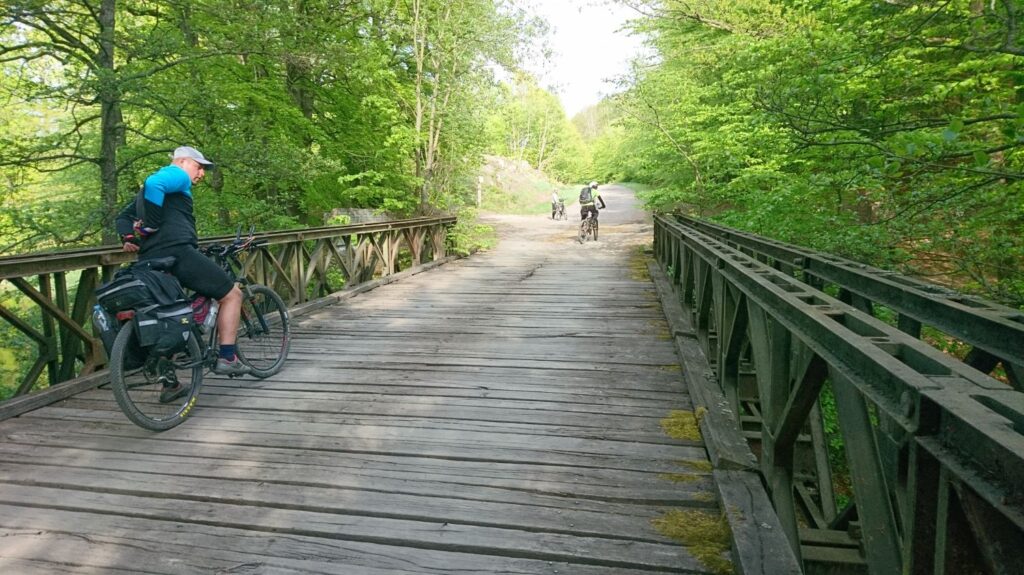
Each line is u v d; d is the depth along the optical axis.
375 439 3.27
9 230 8.88
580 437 3.26
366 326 6.18
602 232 18.41
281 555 2.21
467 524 2.41
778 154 7.12
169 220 3.53
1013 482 0.79
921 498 1.09
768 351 2.65
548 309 6.95
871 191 6.02
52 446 3.21
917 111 5.87
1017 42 4.03
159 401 3.89
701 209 12.26
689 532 2.30
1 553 2.24
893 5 4.39
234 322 3.86
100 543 2.30
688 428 3.33
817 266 3.96
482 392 4.05
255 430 3.42
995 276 6.02
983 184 4.58
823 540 2.95
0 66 9.62
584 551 2.20
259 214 10.30
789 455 2.35
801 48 5.61
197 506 2.57
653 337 5.49
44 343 3.97
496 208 29.44
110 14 8.49
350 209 15.28
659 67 12.16
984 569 0.96
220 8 8.61
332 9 12.61
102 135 9.04
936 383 1.11
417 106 12.77
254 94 10.88
